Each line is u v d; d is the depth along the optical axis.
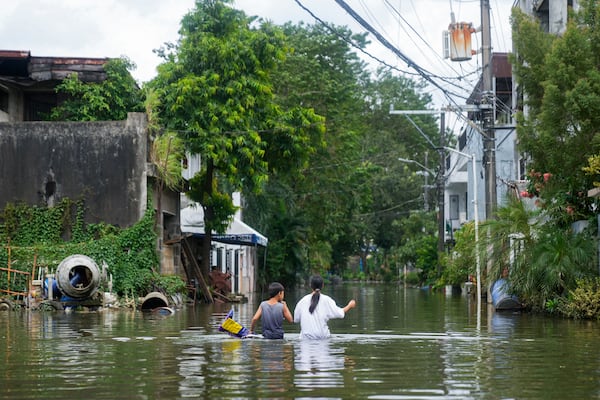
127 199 34.34
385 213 93.75
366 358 14.02
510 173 52.75
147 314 28.23
